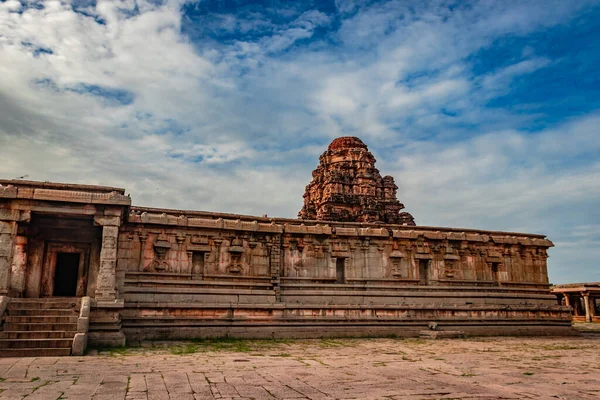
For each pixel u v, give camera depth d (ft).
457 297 124.67
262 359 61.82
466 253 131.64
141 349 71.15
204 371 50.06
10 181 78.28
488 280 131.95
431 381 45.96
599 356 72.23
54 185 79.77
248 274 109.81
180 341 86.02
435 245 128.26
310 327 98.94
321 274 116.88
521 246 137.90
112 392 38.11
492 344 91.15
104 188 81.56
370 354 70.13
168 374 47.47
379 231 121.70
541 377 49.88
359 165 197.67
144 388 39.99
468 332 112.98
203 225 107.14
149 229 104.37
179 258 105.29
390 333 104.22
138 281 100.42
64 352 62.23
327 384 43.47
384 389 41.47
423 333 103.30
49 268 89.97
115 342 73.00
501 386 43.91
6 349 61.21
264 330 95.30
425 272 126.93
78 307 75.31
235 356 64.85
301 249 116.47
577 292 198.90
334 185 190.19
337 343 87.51
